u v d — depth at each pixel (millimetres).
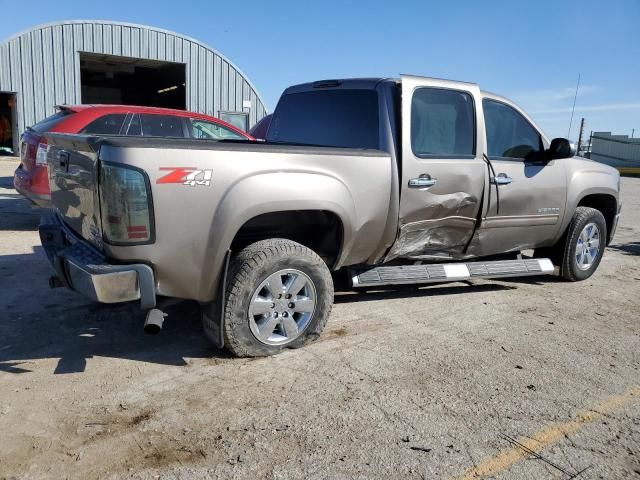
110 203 3309
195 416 3172
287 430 3051
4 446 2840
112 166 3270
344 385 3588
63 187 4086
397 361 3990
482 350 4262
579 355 4242
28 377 3594
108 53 21781
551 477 2727
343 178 4078
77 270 3439
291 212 4168
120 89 31328
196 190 3445
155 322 3430
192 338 4293
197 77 23453
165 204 3367
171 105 26953
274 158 3744
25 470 2658
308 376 3701
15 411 3176
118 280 3340
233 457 2797
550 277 6684
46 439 2912
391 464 2779
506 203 5254
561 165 5797
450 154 4816
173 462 2746
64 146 3965
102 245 3492
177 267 3500
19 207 10344
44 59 20828
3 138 23656
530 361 4090
